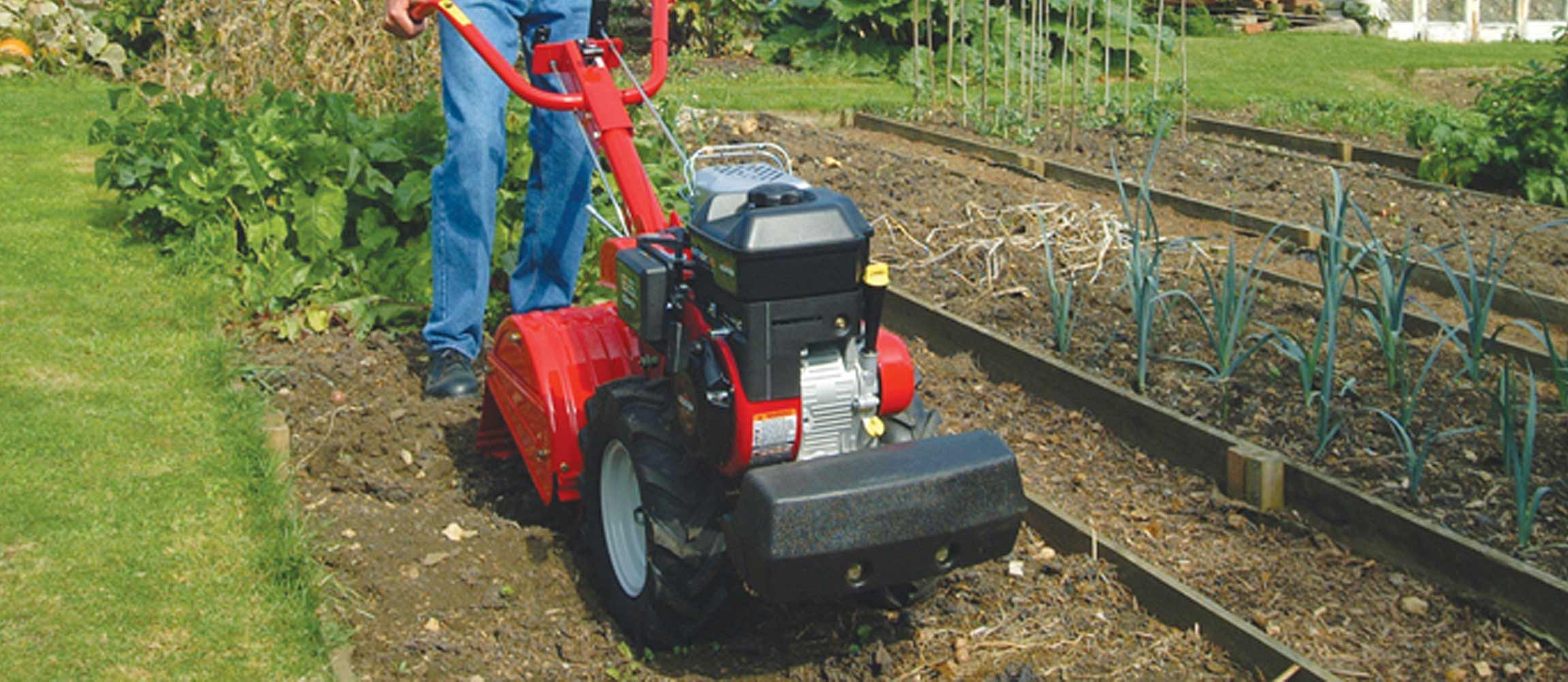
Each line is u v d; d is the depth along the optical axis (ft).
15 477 13.17
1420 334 19.51
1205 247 23.80
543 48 14.38
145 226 20.99
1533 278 22.54
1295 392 16.99
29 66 36.58
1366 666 11.85
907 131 34.83
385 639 11.78
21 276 18.86
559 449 13.14
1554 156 29.99
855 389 11.28
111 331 17.12
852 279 10.88
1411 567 13.33
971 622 12.53
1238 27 62.28
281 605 11.63
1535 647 12.07
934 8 44.57
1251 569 13.50
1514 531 13.60
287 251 19.27
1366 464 14.94
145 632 11.10
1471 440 15.57
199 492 13.30
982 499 10.71
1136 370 17.85
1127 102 36.76
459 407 16.28
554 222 16.69
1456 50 57.52
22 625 11.00
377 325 18.66
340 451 14.96
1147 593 12.76
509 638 12.07
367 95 27.63
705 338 11.10
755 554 10.30
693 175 12.44
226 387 15.84
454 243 16.20
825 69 44.80
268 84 22.06
